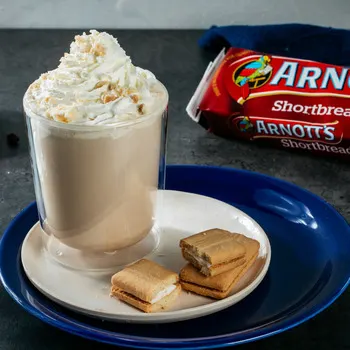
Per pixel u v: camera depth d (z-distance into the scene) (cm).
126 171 63
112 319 60
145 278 61
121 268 65
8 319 62
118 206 64
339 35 100
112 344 58
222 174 76
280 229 71
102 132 61
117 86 63
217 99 84
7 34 111
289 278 65
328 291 63
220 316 61
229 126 84
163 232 69
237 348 60
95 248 66
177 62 103
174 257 67
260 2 114
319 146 82
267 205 73
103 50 63
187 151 84
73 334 60
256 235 68
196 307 60
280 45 101
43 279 63
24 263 64
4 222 73
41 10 113
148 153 64
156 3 114
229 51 86
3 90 94
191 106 85
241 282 63
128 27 116
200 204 72
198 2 114
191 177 76
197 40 111
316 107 81
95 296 62
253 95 83
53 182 64
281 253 68
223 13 115
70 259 65
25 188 78
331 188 79
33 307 61
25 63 101
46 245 67
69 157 62
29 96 64
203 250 62
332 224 70
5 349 60
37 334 61
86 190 63
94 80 62
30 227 69
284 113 82
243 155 83
